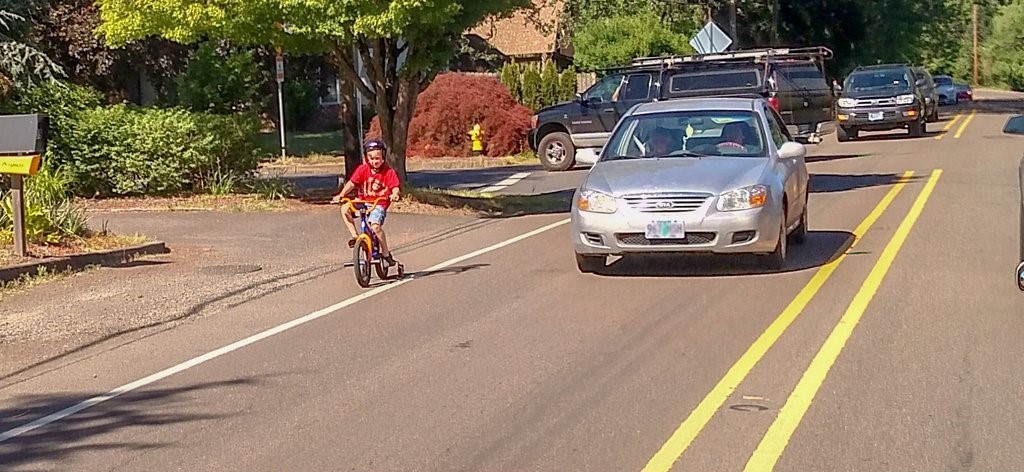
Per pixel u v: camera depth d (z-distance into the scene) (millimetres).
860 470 6316
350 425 7457
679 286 11820
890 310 10359
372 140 12844
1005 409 7371
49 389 8750
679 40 38469
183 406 8086
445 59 19266
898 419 7195
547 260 13812
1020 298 10766
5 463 6945
